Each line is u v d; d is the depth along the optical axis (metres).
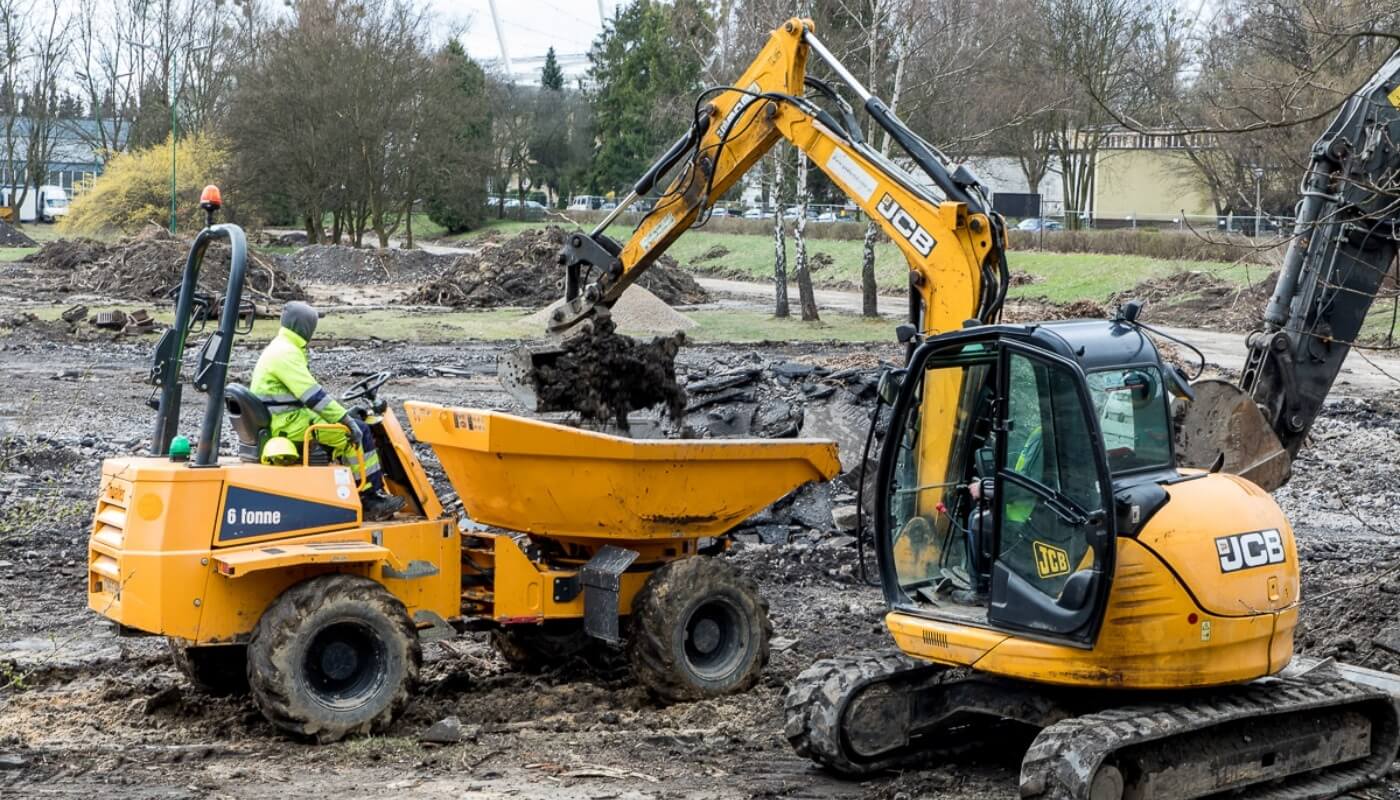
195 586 7.76
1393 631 10.02
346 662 8.07
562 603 9.09
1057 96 36.25
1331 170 9.80
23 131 82.00
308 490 8.14
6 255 56.91
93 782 7.14
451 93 65.75
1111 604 6.70
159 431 8.54
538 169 84.69
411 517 8.80
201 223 64.25
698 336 36.12
